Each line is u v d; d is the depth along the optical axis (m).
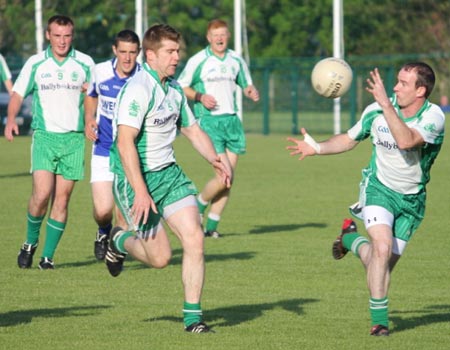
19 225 32.09
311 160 58.16
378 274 17.36
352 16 119.94
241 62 32.28
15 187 43.19
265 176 48.62
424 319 19.17
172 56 17.36
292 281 23.08
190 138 18.67
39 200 24.25
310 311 19.83
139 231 17.69
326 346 16.89
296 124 81.88
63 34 24.77
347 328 18.30
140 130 17.42
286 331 18.03
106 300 20.84
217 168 18.59
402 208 17.81
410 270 24.53
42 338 17.45
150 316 19.28
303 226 32.44
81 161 24.89
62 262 25.66
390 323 18.77
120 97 17.25
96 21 111.19
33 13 106.81
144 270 24.44
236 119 32.00
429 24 121.69
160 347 16.80
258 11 119.38
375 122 17.73
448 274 24.02
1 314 19.45
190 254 17.52
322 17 119.88
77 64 24.92
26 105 77.00
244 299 21.05
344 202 38.53
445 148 65.38
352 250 18.56
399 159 17.50
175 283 22.73
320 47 120.75
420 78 17.16
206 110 31.84
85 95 24.89
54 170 24.66
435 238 29.59
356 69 80.12
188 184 17.72
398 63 106.62
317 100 85.94
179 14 116.06
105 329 18.14
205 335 17.61
